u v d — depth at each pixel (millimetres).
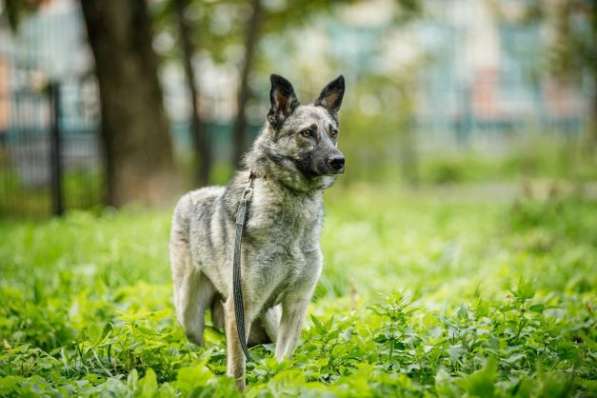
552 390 3857
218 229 5031
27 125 17344
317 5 18500
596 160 22078
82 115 16391
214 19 20625
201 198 5551
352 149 22703
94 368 4832
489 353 4539
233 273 4664
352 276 7555
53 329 5730
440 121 29250
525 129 26531
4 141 16812
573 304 6172
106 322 5707
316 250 4938
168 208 14227
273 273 4785
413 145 24766
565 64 18984
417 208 16156
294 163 4844
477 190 21594
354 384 3904
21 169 17188
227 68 22781
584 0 19375
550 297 6285
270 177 4809
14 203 16031
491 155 26906
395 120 23219
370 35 30109
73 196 16594
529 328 5051
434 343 4703
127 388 4090
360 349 4758
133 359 4859
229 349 4719
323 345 4883
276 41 23375
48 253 9047
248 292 4785
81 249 9164
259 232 4738
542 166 23906
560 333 5098
